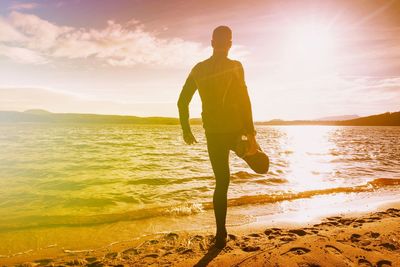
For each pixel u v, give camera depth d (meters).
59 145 21.98
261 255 2.39
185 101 2.56
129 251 2.90
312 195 5.82
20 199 5.72
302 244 2.59
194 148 20.30
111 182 7.52
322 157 14.53
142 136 41.47
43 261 2.73
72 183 7.40
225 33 2.43
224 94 2.39
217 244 2.70
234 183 7.16
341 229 3.13
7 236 3.45
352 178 8.11
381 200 5.46
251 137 2.37
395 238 2.81
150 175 8.57
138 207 5.11
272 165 10.85
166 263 2.45
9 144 22.62
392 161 12.78
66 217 4.24
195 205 4.92
